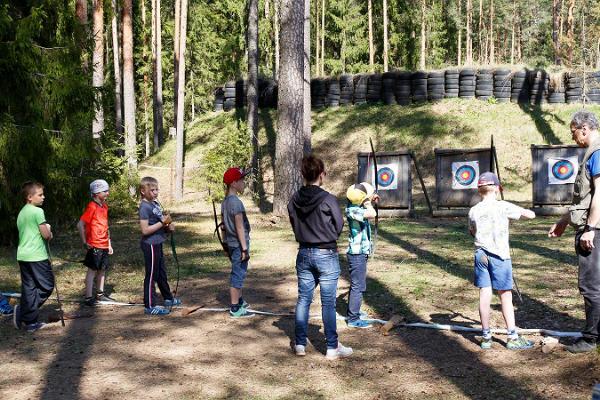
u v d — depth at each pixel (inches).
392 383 194.5
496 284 219.0
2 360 222.5
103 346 237.5
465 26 2319.1
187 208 813.9
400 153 653.3
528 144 840.9
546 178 611.8
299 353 223.3
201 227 621.0
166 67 1722.4
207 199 845.8
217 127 1077.8
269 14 1668.3
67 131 512.1
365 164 672.4
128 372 208.8
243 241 272.2
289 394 187.9
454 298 302.5
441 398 181.3
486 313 221.8
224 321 272.8
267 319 275.4
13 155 466.0
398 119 944.3
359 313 259.3
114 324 269.4
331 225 215.9
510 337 222.1
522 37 2659.9
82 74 530.9
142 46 1659.7
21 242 258.2
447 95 960.9
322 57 1739.7
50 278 262.2
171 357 224.1
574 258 393.1
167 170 1001.5
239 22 1718.8
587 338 211.3
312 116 1025.5
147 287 285.6
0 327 265.6
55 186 516.1
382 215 657.6
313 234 216.1
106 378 203.3
